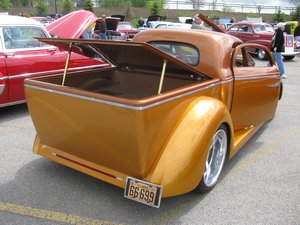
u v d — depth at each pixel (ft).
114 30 57.47
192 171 9.55
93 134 9.52
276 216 10.24
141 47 9.32
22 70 18.78
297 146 16.19
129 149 8.95
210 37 12.89
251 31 53.98
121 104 8.46
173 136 9.55
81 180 11.82
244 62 15.01
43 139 11.55
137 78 13.46
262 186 12.03
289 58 54.70
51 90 9.88
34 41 19.71
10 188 11.21
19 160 13.34
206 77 11.95
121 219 9.78
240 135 14.20
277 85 17.22
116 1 208.74
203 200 10.93
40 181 11.71
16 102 19.10
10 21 18.62
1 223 9.41
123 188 10.39
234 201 10.96
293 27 60.70
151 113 8.53
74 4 197.06
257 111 15.49
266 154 15.05
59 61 20.62
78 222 9.59
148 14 183.73
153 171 9.27
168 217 9.96
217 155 11.62
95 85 13.41
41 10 190.29
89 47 11.46
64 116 9.97
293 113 22.13
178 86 12.84
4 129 17.13
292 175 13.00
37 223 9.48
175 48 13.58
